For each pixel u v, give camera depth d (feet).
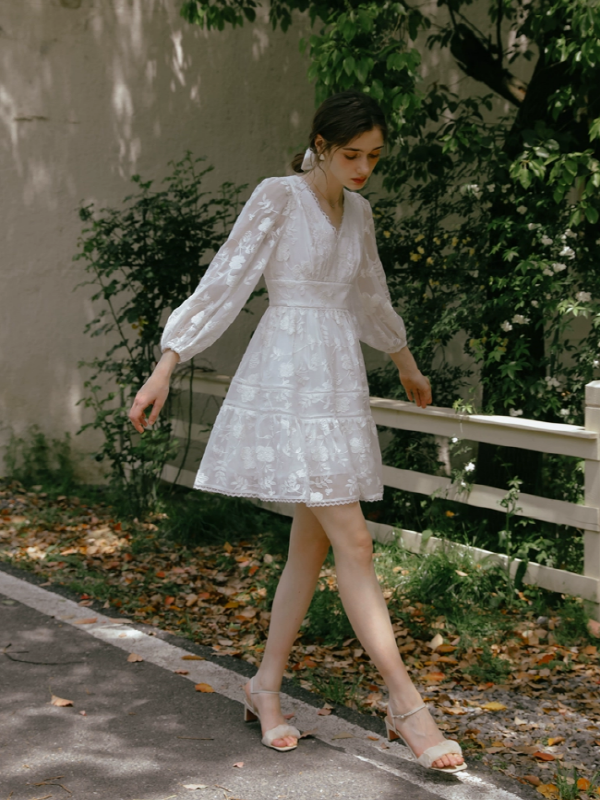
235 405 8.55
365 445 8.64
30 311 21.02
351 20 13.93
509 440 13.93
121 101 21.15
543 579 13.67
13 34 20.35
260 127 22.25
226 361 21.68
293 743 8.70
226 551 16.85
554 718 10.25
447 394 19.04
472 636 12.73
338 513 8.37
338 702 10.21
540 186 15.98
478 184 16.88
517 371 16.29
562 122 16.47
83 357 21.47
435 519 16.11
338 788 7.97
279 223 8.33
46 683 10.12
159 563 16.01
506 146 16.57
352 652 12.02
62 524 18.11
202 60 21.59
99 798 7.65
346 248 8.56
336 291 8.54
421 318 17.78
